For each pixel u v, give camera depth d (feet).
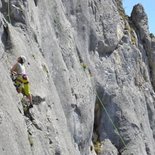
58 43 93.61
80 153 97.91
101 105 119.03
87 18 112.68
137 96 134.62
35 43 79.20
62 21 96.43
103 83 119.65
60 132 76.13
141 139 128.67
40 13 85.40
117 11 132.16
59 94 87.86
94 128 118.83
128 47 135.13
